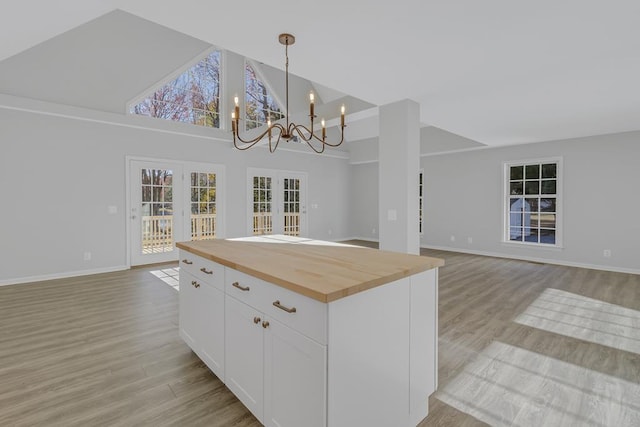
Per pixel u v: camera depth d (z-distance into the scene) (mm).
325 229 8219
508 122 4531
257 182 6828
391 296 1469
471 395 1894
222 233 6262
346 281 1305
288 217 7406
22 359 2279
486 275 4891
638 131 4941
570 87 3180
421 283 1675
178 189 5730
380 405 1424
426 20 2057
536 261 5953
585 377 2078
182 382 2004
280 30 2182
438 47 2410
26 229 4363
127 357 2316
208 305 2016
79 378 2041
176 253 5742
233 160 6441
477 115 4141
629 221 5035
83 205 4785
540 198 5984
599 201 5297
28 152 4359
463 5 1896
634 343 2568
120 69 5078
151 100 5496
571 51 2455
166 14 1990
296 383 1320
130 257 5238
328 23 2096
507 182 6371
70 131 4668
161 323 2949
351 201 8906
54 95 4531
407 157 3496
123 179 5141
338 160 8531
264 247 2240
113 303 3496
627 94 3377
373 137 8109
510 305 3502
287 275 1405
